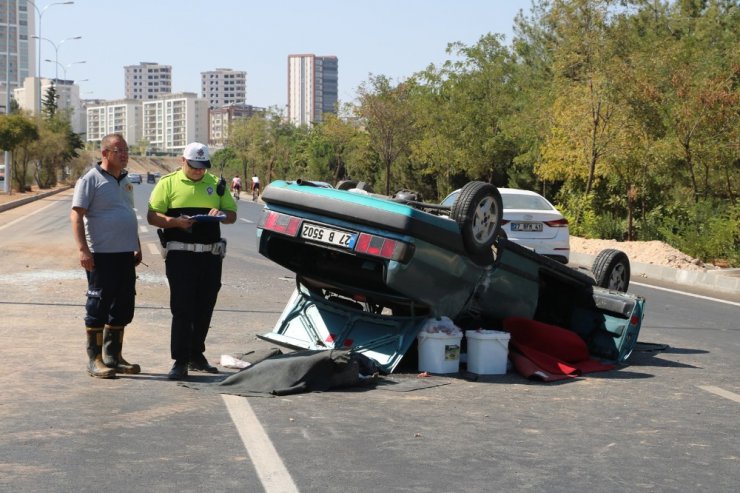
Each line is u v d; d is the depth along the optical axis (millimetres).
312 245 7980
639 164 26375
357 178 61250
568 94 27484
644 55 25938
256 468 4918
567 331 8406
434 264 7477
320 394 6820
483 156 40469
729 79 24266
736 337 10711
